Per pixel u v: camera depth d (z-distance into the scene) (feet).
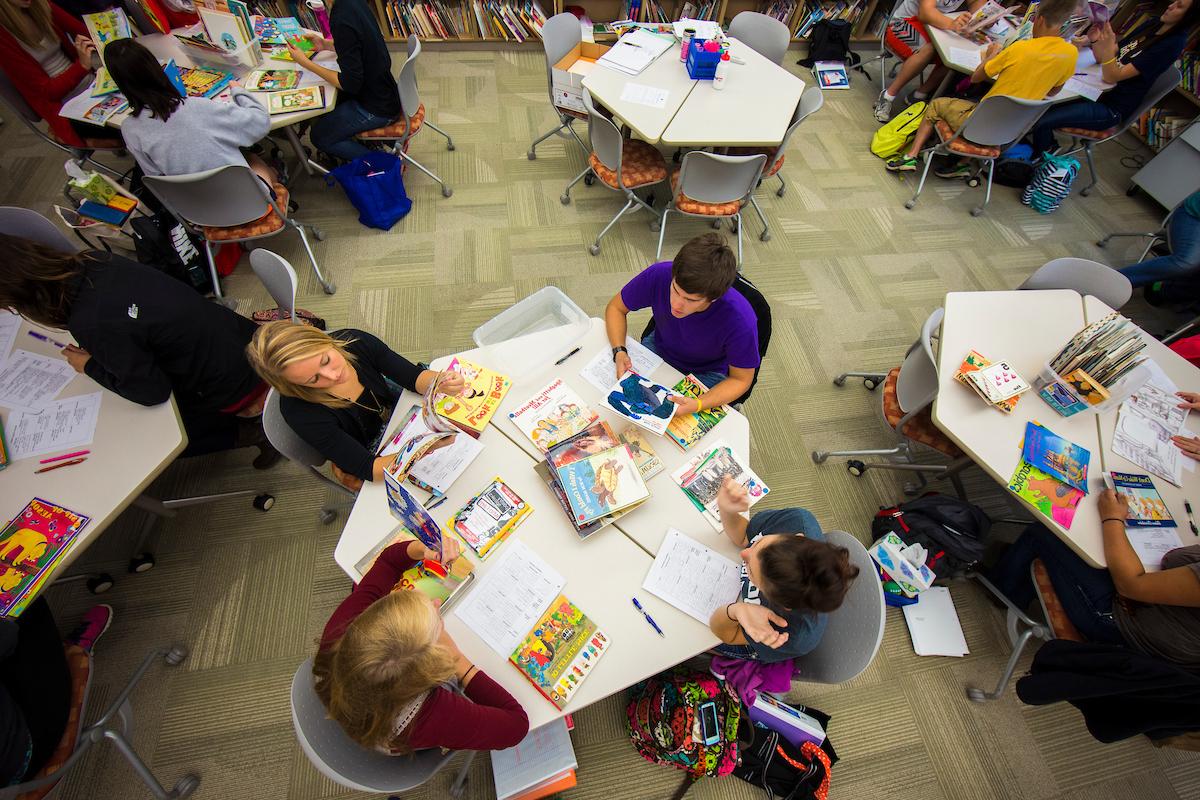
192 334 5.90
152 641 6.58
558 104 10.95
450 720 3.67
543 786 5.29
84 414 5.64
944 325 7.13
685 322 6.22
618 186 9.86
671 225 11.30
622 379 5.78
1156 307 10.86
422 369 6.01
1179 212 9.87
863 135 13.62
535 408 5.80
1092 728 5.53
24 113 9.00
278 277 6.49
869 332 10.07
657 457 5.52
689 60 9.98
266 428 5.34
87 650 5.51
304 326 4.97
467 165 11.91
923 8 12.34
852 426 8.96
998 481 5.94
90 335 5.23
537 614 4.61
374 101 9.60
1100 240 11.77
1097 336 6.30
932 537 7.04
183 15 10.03
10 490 5.13
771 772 5.88
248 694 6.33
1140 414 6.43
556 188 11.68
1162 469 6.02
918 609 7.30
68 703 4.96
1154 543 5.52
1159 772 6.50
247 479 7.83
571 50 10.91
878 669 6.95
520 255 10.53
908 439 7.88
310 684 4.10
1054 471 5.87
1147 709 5.04
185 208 7.94
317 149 11.09
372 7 13.56
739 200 9.79
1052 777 6.40
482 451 5.49
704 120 9.21
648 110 9.29
